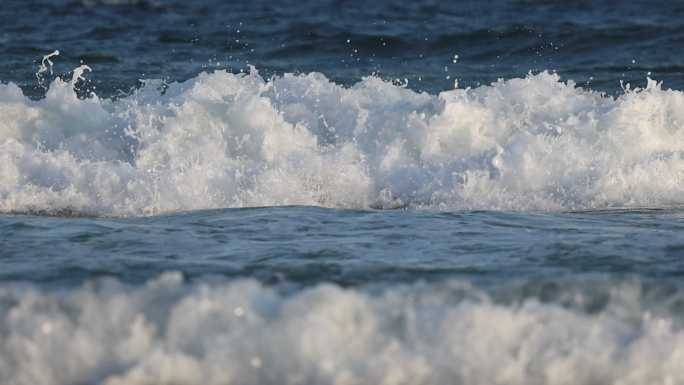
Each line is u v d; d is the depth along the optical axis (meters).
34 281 14.98
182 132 29.81
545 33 57.81
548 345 12.32
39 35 57.81
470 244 18.47
